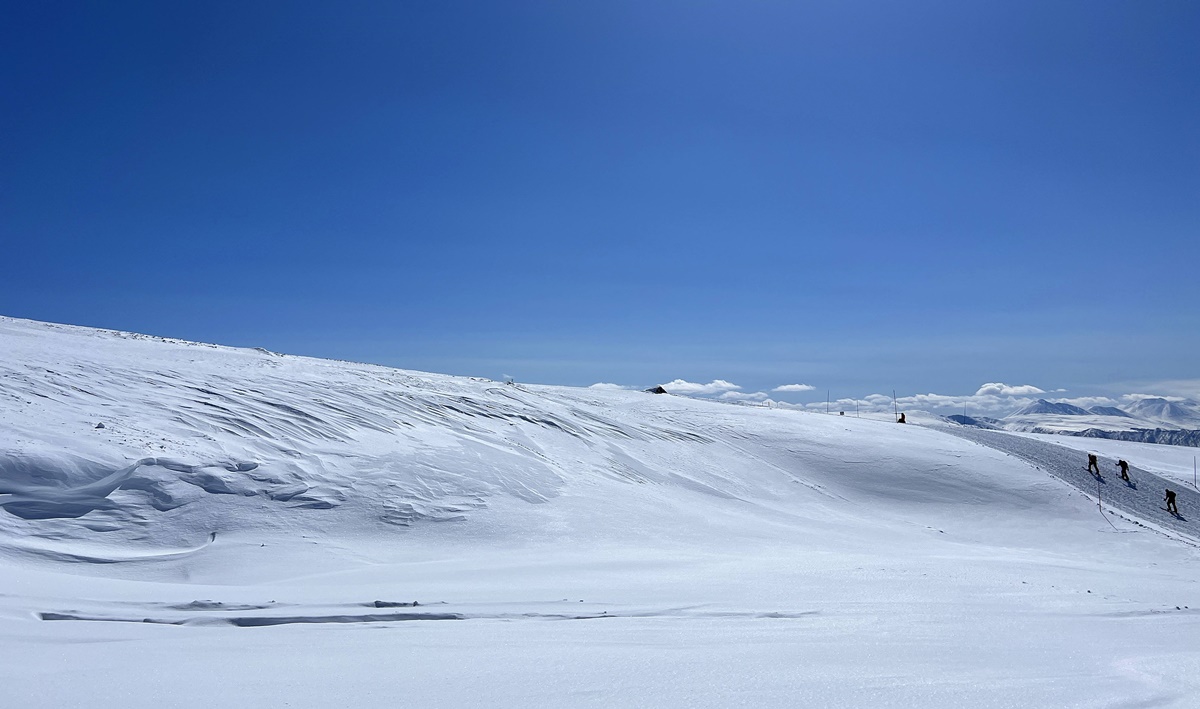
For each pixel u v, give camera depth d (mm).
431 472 19062
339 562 13461
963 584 11422
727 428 34031
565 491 20422
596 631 7812
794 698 4961
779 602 9672
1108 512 26281
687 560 14094
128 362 24422
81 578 10859
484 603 9336
